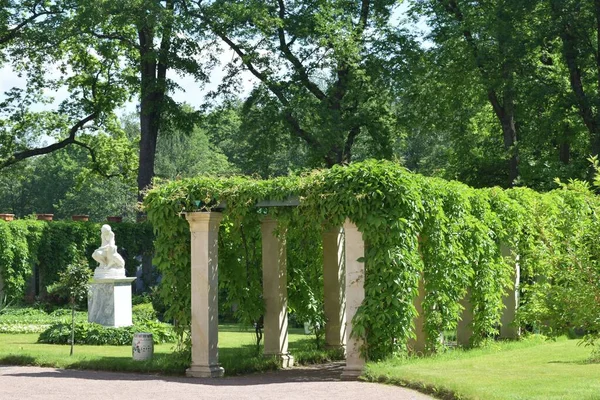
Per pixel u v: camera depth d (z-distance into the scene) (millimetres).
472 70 30688
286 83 33594
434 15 32000
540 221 8430
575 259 7789
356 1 34344
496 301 16375
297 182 13266
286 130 33719
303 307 16875
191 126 35281
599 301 7645
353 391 10609
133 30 37781
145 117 35062
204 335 13328
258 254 16078
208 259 13453
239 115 34844
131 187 45219
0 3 35062
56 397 10219
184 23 32250
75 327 18719
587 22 28281
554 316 8195
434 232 13930
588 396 8828
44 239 30062
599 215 7750
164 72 35250
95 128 40875
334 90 33750
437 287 14117
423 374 11203
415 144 56656
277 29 34125
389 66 32750
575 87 28734
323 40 32156
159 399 10094
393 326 12648
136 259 33281
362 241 12836
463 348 15883
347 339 12836
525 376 10766
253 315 15117
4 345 17922
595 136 28188
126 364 13773
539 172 29391
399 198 12648
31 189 72688
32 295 31016
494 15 28672
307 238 16766
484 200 16359
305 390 10891
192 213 13500
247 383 12031
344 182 12836
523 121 32438
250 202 13383
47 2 36219
